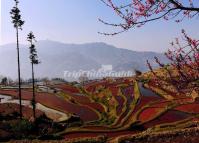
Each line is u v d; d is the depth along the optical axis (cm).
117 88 14675
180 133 4247
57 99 12288
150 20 958
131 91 13475
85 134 7200
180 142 3856
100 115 10044
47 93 13638
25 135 6306
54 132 7356
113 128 7794
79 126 8275
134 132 7419
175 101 9725
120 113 9938
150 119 8281
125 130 7606
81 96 13875
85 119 9475
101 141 4247
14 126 6619
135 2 950
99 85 16575
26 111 9175
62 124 8256
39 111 9325
